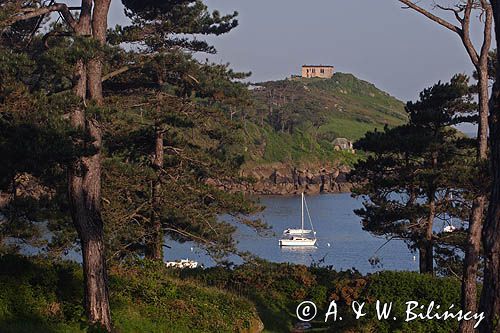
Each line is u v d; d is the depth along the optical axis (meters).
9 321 28.03
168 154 59.59
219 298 44.22
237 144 61.19
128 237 52.28
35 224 53.19
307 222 183.75
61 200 44.69
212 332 37.88
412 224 58.34
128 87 57.28
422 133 57.72
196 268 61.03
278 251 131.25
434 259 60.28
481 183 39.34
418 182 54.06
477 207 38.31
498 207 17.89
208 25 58.31
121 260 49.81
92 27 32.00
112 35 55.56
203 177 59.66
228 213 56.84
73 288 33.28
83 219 30.89
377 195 59.00
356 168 59.38
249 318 42.75
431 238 58.22
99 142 31.61
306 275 56.12
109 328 31.00
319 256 125.12
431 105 58.59
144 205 55.56
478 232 37.75
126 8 57.41
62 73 29.53
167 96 56.69
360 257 123.25
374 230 59.84
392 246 137.38
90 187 31.06
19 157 28.22
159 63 53.25
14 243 48.66
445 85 57.78
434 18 36.75
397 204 59.19
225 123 57.91
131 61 53.44
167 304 38.88
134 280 39.53
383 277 43.69
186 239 58.97
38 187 46.09
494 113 18.23
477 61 37.72
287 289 54.69
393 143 55.81
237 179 59.69
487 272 18.06
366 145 57.75
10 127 28.64
